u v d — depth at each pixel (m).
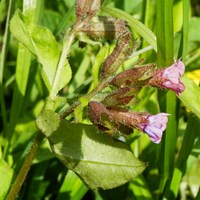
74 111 0.12
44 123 0.11
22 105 0.17
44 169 0.16
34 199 0.16
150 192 0.15
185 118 0.18
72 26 0.13
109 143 0.12
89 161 0.12
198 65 0.17
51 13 0.19
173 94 0.14
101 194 0.16
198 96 0.14
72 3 0.20
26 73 0.16
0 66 0.16
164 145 0.15
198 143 0.16
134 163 0.12
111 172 0.12
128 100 0.12
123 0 0.20
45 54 0.13
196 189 0.17
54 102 0.13
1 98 0.16
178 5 0.19
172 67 0.12
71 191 0.15
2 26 0.21
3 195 0.13
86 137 0.12
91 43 0.13
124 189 0.16
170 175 0.15
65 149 0.11
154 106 0.18
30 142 0.16
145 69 0.12
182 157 0.15
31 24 0.13
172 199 0.15
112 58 0.12
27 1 0.15
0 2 0.16
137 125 0.11
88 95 0.12
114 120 0.12
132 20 0.15
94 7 0.13
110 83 0.12
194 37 0.19
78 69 0.18
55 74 0.13
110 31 0.13
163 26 0.14
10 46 0.20
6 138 0.16
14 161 0.16
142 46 0.17
